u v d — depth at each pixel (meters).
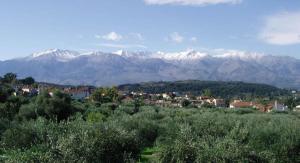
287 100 191.62
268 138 29.78
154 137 43.34
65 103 71.75
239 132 25.17
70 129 23.19
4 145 26.23
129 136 23.77
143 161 27.89
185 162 21.14
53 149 17.06
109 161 21.41
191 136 22.48
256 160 21.75
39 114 67.19
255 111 91.94
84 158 18.16
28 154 16.64
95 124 24.31
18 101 77.62
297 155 29.17
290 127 30.91
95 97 144.62
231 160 20.92
